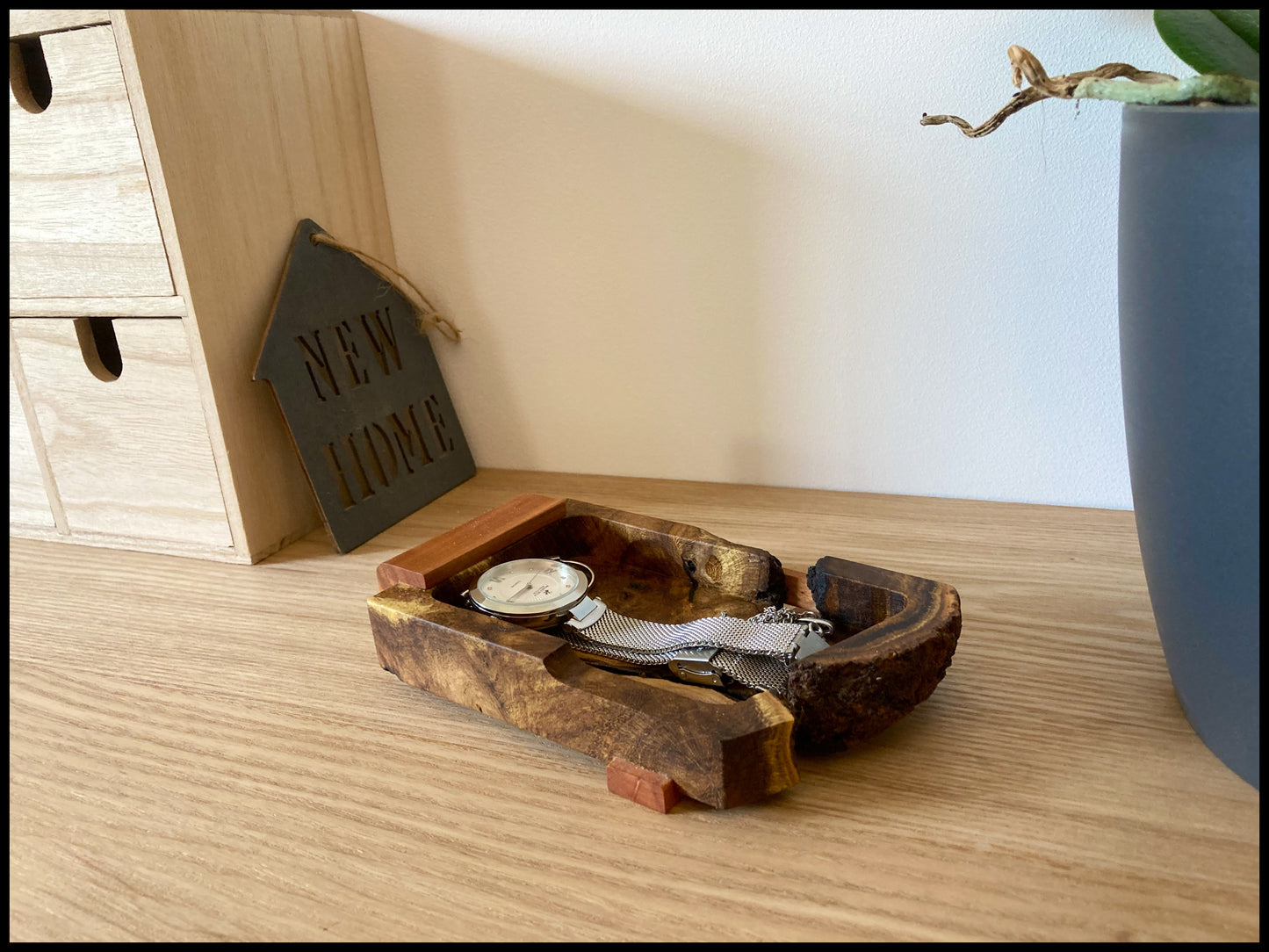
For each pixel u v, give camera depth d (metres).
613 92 0.95
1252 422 0.46
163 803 0.59
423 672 0.67
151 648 0.78
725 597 0.75
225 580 0.90
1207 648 0.54
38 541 1.01
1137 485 0.57
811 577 0.69
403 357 1.06
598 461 1.11
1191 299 0.48
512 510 0.81
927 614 0.61
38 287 0.89
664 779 0.56
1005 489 0.96
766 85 0.90
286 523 0.97
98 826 0.58
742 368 1.01
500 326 1.09
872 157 0.89
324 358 0.95
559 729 0.60
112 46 0.77
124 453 0.94
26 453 0.98
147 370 0.88
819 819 0.55
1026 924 0.47
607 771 0.59
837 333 0.96
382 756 0.63
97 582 0.91
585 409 1.09
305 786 0.61
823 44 0.87
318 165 0.98
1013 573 0.82
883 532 0.91
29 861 0.55
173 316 0.85
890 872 0.51
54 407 0.95
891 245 0.91
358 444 0.98
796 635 0.64
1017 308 0.89
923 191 0.88
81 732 0.67
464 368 1.12
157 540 0.96
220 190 0.86
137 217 0.83
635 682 0.59
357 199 1.04
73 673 0.75
